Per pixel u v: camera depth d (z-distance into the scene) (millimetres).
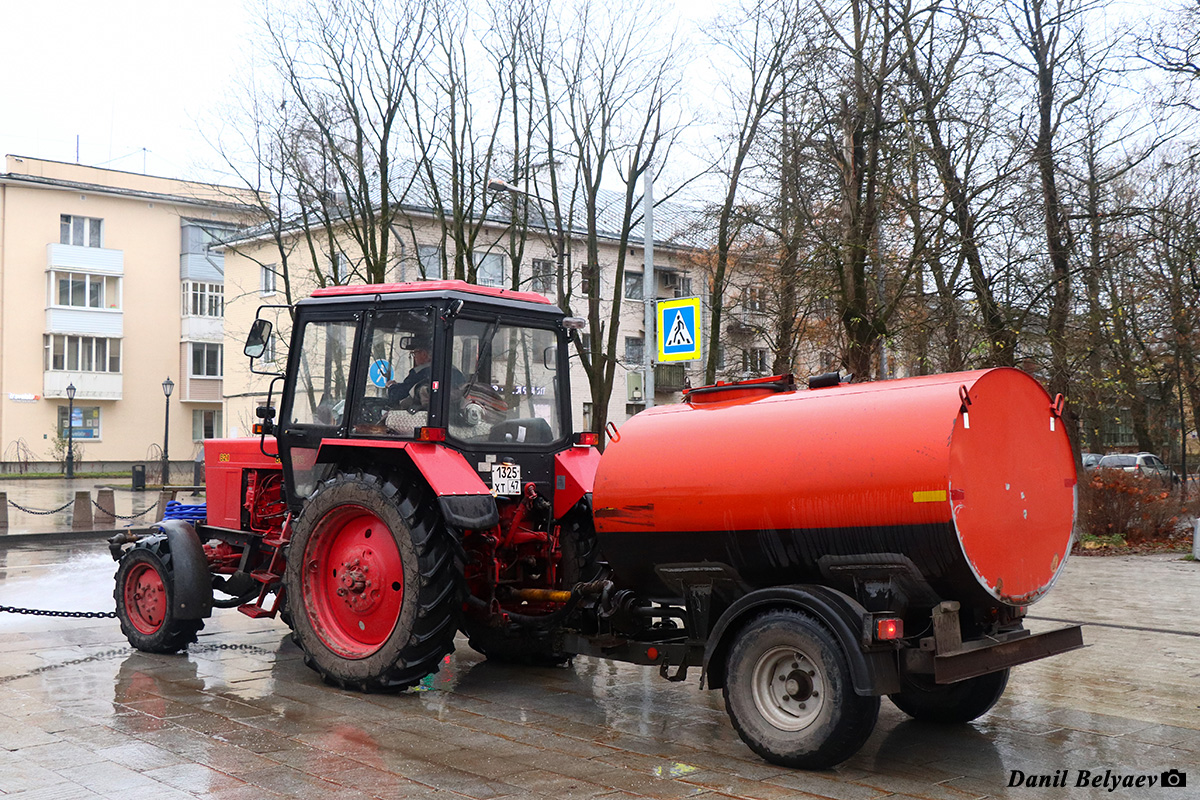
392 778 4812
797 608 5203
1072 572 14258
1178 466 35656
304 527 6969
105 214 47094
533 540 7309
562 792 4648
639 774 4961
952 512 4902
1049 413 5719
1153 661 7984
